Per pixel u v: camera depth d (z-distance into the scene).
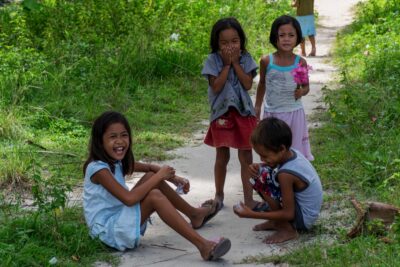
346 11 27.97
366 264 5.97
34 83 12.42
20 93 11.45
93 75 13.11
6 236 6.62
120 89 12.87
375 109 10.75
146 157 9.87
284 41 7.77
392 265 5.89
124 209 6.68
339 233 6.75
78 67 13.64
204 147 10.47
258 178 6.91
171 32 16.39
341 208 7.57
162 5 16.98
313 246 6.56
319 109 12.39
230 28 7.60
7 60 13.30
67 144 10.23
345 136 10.08
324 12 28.02
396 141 9.16
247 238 7.03
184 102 13.16
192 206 7.74
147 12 16.47
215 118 7.74
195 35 16.81
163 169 6.82
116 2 16.14
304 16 18.92
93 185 6.81
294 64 7.85
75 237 6.65
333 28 24.42
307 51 20.09
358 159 8.90
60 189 7.52
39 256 6.30
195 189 8.62
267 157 6.76
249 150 7.82
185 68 14.80
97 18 16.02
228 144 7.69
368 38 18.34
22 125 10.72
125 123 6.85
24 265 6.19
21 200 8.05
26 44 15.34
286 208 6.73
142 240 7.05
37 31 16.45
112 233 6.64
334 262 6.12
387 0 22.06
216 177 7.93
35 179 7.55
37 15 16.55
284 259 6.32
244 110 7.67
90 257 6.50
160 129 11.44
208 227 7.39
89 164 6.80
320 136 10.50
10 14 17.53
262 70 8.03
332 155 9.26
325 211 7.54
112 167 6.86
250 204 7.77
